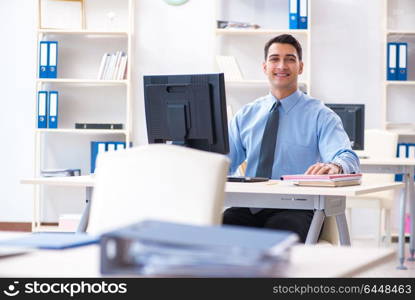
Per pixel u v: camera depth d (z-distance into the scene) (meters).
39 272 1.06
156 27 6.09
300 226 2.81
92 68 6.10
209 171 1.58
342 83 6.02
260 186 2.58
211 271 0.96
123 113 6.10
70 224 5.03
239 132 3.29
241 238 1.01
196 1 6.06
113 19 6.05
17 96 6.11
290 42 3.16
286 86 3.15
